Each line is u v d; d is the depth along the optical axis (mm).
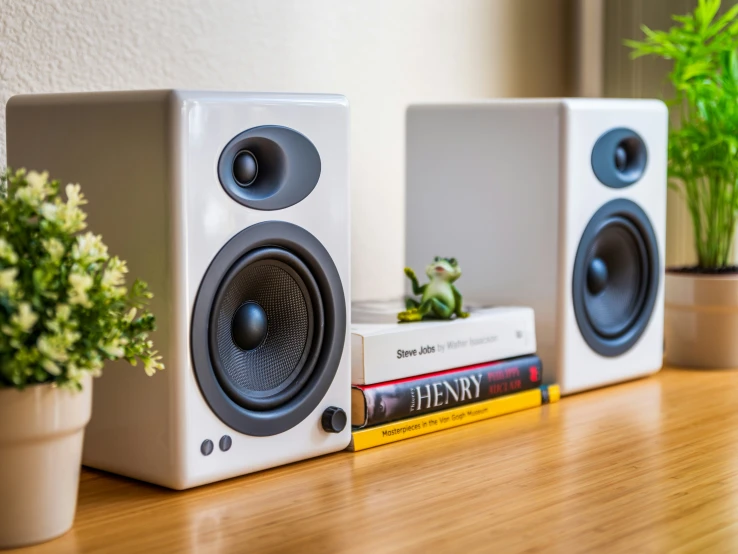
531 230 1324
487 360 1228
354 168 1502
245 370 977
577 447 1089
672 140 1571
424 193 1430
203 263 906
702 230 1755
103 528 844
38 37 1127
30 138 1005
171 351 899
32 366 739
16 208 749
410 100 1571
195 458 921
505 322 1249
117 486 955
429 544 804
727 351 1528
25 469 785
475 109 1363
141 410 937
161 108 879
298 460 1024
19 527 792
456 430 1168
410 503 905
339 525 850
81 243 764
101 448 983
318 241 1010
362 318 1208
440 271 1199
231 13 1322
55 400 774
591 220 1325
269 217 960
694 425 1182
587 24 1850
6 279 707
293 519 865
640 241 1409
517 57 1746
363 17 1490
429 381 1149
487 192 1362
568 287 1309
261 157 964
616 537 815
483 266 1377
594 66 1860
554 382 1322
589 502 904
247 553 790
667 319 1574
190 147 887
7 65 1102
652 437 1129
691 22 1543
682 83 1536
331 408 1038
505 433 1152
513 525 845
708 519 856
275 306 1005
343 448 1066
